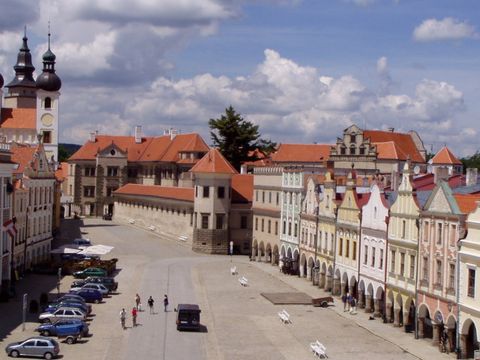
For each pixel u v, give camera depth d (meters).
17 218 103.75
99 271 105.94
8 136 193.00
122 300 90.56
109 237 160.25
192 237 148.00
